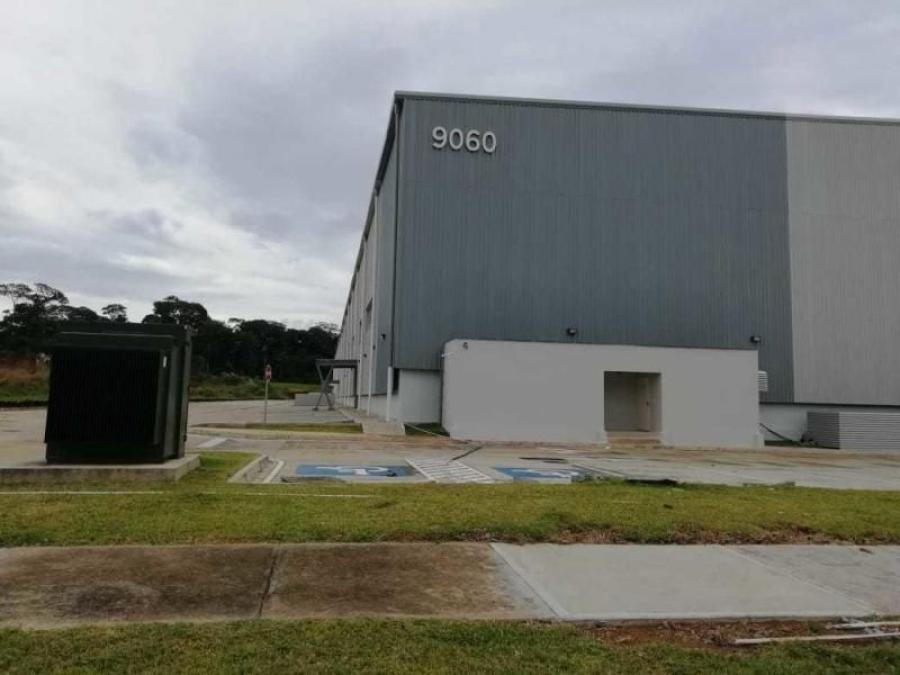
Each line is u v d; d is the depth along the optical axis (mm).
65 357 9898
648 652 4059
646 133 29875
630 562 6078
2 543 5992
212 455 13812
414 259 28156
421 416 27969
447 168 28672
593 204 29234
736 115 30375
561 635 4246
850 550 6836
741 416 26562
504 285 28422
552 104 29422
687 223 29625
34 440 16094
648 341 28891
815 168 30625
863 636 4445
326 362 52719
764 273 29828
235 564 5539
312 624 4242
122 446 9930
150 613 4395
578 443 25391
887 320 30266
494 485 10438
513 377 25531
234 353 118688
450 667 3711
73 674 3455
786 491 10797
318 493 8945
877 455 25422
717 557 6363
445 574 5488
